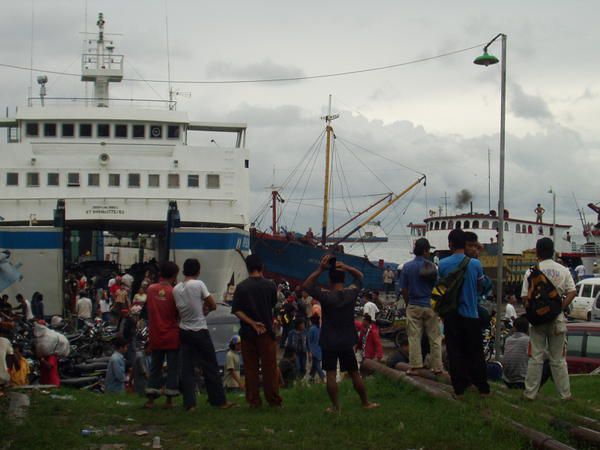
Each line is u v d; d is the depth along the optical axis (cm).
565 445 920
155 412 1198
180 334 1212
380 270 5094
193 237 3195
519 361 1428
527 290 1179
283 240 4728
